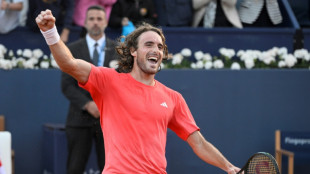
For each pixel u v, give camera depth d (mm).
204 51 23094
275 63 21922
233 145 21047
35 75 20688
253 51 21938
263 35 23266
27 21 22234
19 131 20594
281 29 23219
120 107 10234
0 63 20391
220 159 11055
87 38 18406
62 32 21859
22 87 20609
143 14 23000
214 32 23078
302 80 21344
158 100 10484
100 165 17859
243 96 21062
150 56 10391
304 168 21547
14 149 20562
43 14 9320
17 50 22172
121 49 11289
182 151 20688
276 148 20438
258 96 21141
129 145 10039
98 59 18219
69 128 17812
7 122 20516
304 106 21328
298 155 20469
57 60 9758
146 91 10461
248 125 21078
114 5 22547
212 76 20953
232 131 21031
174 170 20672
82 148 17734
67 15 21859
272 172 9812
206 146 11172
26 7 23172
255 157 10109
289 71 21266
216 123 20938
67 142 18219
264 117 21156
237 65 21203
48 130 19766
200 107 20922
